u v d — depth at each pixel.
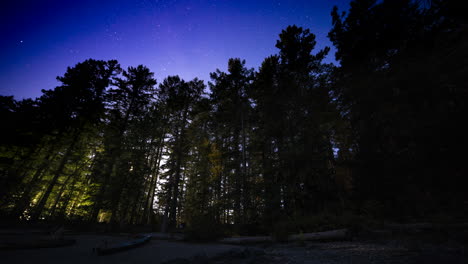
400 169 11.09
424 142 10.27
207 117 24.42
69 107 22.94
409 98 11.75
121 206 19.80
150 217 25.11
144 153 22.16
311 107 16.20
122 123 24.38
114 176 19.86
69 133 22.55
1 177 17.48
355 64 16.06
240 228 13.65
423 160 10.20
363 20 16.67
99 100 24.77
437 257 4.41
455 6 11.50
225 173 21.00
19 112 19.89
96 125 24.67
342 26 17.95
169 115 26.20
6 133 18.16
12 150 18.66
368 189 12.09
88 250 7.45
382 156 12.15
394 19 14.78
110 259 5.89
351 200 12.80
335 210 12.40
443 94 10.34
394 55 14.08
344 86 16.36
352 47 16.53
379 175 11.82
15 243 7.27
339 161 14.80
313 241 8.66
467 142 9.05
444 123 9.83
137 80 27.14
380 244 6.60
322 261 4.89
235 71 22.11
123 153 20.91
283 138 17.00
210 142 24.23
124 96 26.12
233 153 19.20
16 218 17.08
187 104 24.39
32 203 20.92
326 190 13.61
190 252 7.45
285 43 20.36
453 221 7.70
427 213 9.61
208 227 12.73
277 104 18.09
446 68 10.73
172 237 13.73
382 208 11.06
